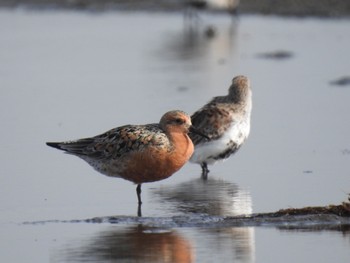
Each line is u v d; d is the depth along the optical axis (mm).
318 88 20641
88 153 13117
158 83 21578
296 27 28422
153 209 12672
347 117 17938
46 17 31688
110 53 25578
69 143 13273
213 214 12328
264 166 14875
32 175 14445
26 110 19219
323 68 22703
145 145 12641
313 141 16281
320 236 11305
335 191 13250
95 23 30516
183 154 12797
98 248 11008
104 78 22406
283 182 13875
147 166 12727
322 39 26359
